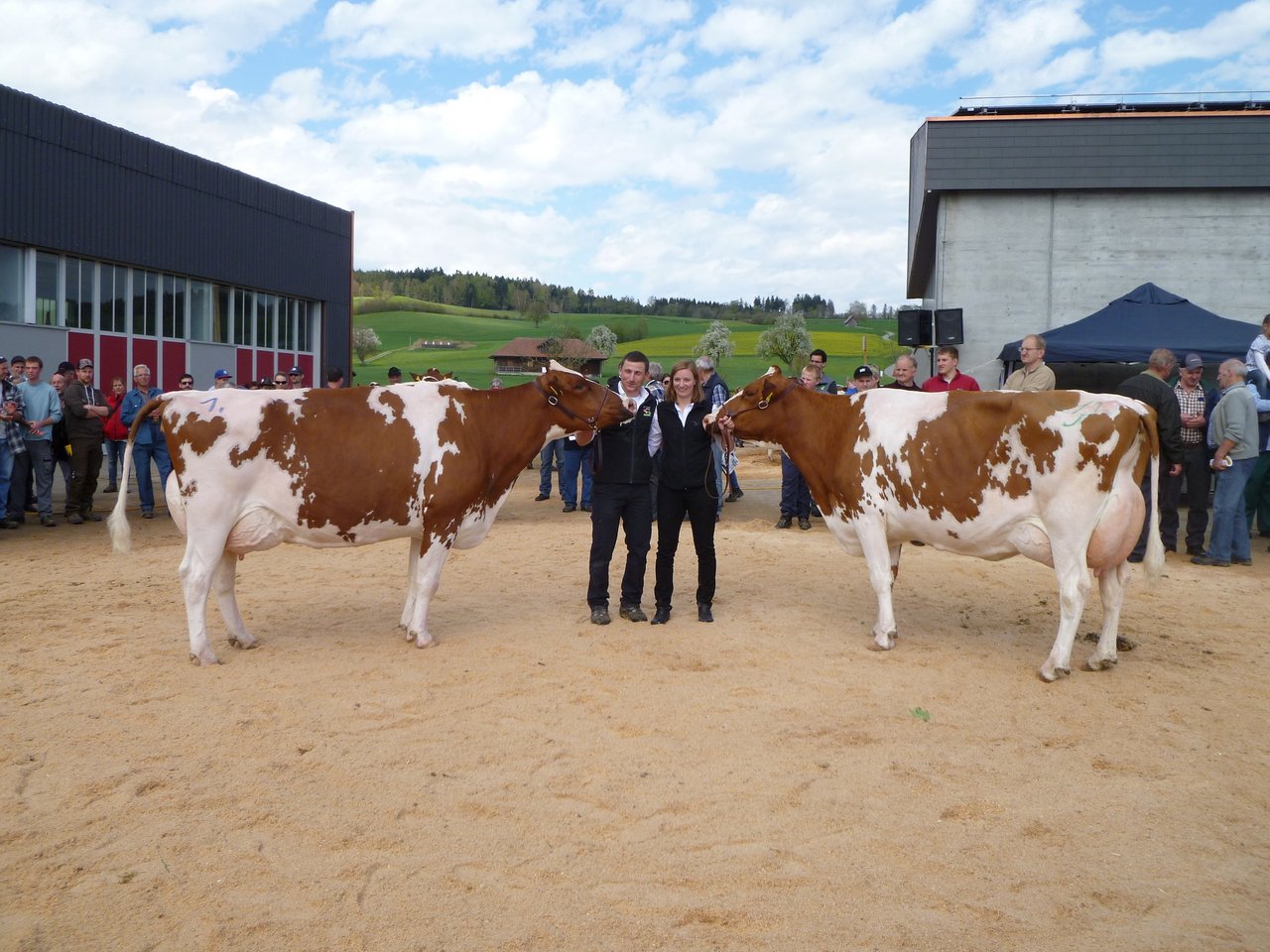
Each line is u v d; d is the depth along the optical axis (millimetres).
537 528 11719
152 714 5129
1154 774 4434
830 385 12820
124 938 3123
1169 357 9078
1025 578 8844
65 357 18891
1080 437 5539
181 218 21656
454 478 6371
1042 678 5773
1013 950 3090
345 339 28953
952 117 17219
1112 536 5629
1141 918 3268
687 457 6996
